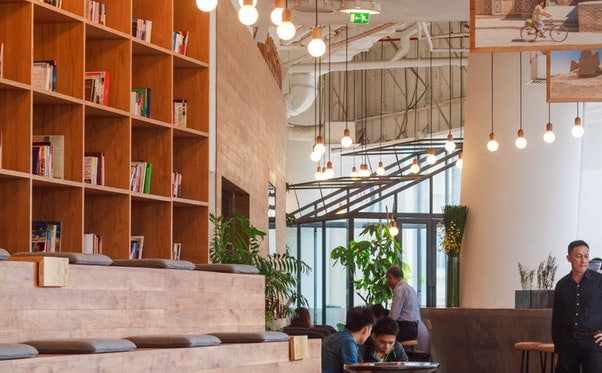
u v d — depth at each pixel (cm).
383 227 2256
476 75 1723
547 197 1648
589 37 894
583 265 989
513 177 1661
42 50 841
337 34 2189
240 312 684
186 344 507
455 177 2500
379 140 2748
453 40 2577
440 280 2420
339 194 2662
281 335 629
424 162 2542
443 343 1280
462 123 2612
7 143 773
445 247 1736
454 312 1273
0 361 383
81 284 512
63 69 838
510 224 1656
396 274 1262
